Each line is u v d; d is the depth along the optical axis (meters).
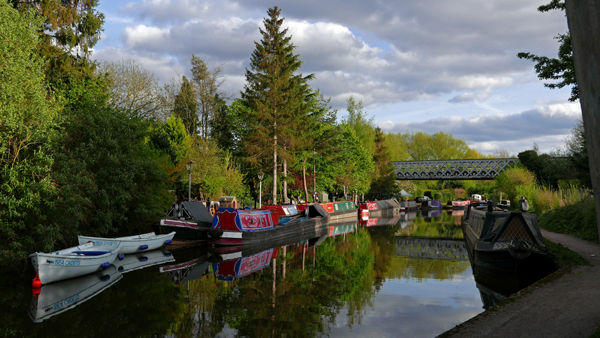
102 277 13.55
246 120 44.50
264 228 23.48
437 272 15.34
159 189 22.45
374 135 71.81
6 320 9.30
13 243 12.29
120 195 18.31
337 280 13.88
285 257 18.52
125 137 20.08
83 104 22.38
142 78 38.41
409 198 85.00
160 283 12.96
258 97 40.00
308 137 44.06
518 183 43.97
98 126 19.00
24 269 13.31
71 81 22.67
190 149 36.06
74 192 14.63
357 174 57.12
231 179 36.44
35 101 13.26
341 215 44.06
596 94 3.20
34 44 14.25
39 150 13.09
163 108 43.72
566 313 6.99
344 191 57.75
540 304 7.59
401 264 17.03
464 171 75.50
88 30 23.64
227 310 10.31
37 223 13.15
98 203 18.09
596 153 3.24
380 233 29.47
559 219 21.56
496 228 14.87
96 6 24.06
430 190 87.56
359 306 10.77
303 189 49.50
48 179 12.86
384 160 71.75
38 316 9.59
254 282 13.41
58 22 21.72
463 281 13.70
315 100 47.25
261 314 10.05
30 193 12.29
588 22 3.21
